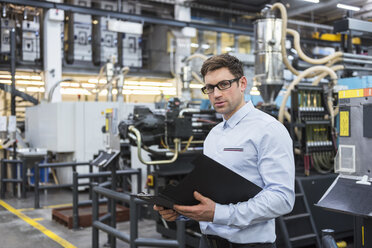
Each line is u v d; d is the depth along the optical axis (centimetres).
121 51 1316
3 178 729
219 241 156
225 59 147
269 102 492
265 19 485
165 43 1489
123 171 545
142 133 397
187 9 1318
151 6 1356
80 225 519
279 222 362
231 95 148
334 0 765
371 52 550
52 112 796
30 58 1152
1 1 957
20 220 559
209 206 138
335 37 1267
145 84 1425
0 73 1126
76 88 1271
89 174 522
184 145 443
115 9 1309
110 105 805
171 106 409
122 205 609
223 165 140
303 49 893
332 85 450
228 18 1538
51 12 1045
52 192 792
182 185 141
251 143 147
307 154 413
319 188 405
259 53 491
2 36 1106
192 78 740
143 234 484
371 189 206
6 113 1162
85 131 786
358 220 231
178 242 300
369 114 216
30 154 752
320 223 397
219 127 165
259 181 147
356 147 224
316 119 424
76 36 1230
